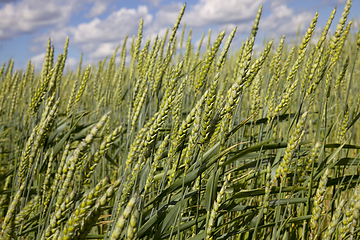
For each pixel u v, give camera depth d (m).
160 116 1.47
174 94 1.51
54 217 0.99
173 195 2.29
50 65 2.90
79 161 1.06
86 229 0.87
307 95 2.38
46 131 1.62
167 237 1.98
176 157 2.11
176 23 2.78
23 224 2.22
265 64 4.51
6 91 4.94
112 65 5.60
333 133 4.20
